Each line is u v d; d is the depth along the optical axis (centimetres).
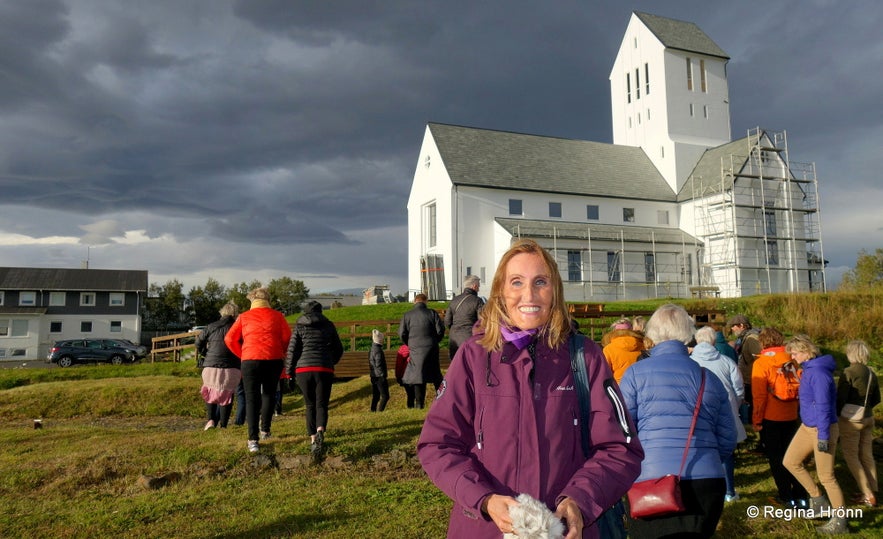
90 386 1593
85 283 6066
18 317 5628
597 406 274
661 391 448
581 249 4125
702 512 424
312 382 848
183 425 1327
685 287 4397
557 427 265
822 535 643
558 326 282
